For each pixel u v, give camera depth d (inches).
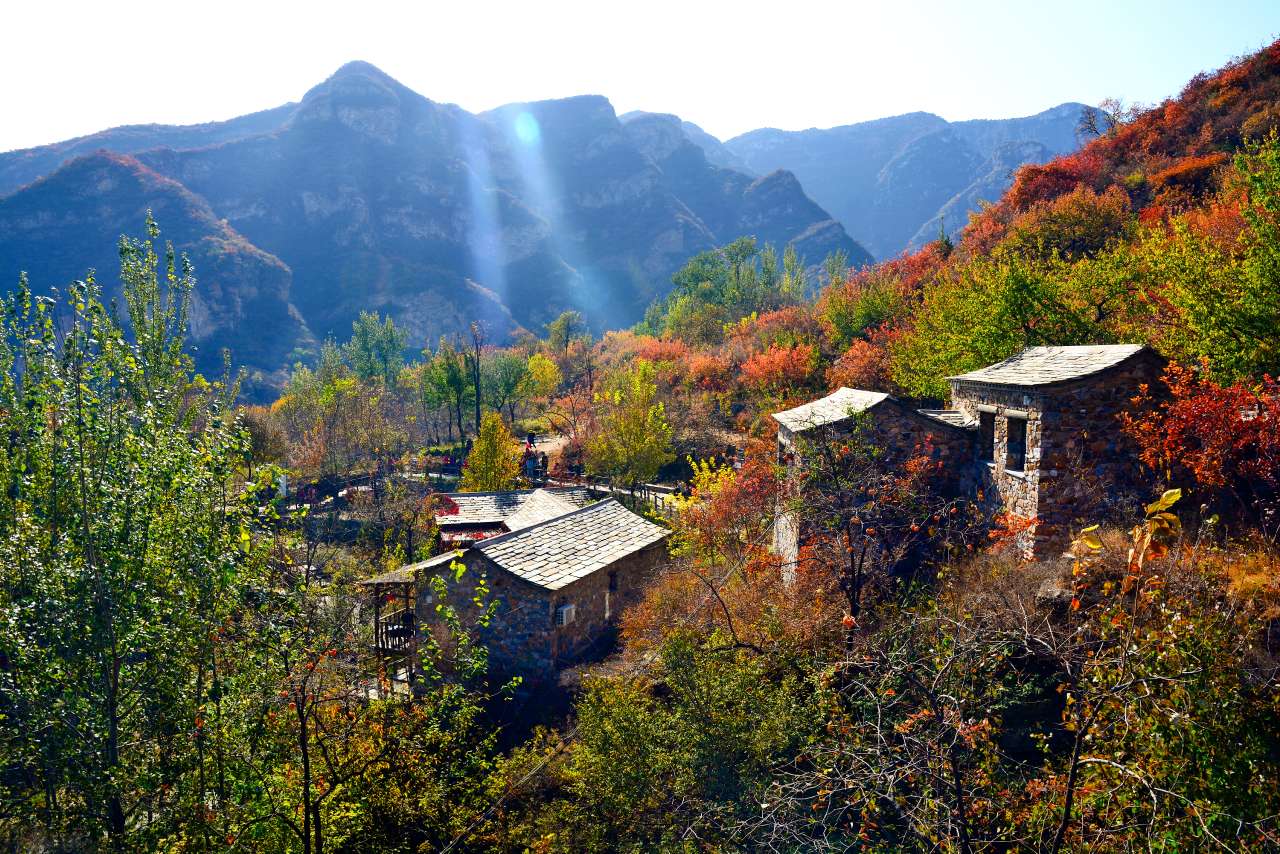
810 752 383.6
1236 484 483.5
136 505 364.5
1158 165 1780.3
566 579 726.5
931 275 1812.3
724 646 502.3
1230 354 552.4
